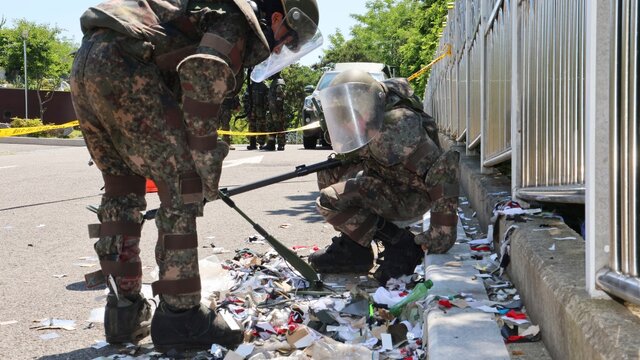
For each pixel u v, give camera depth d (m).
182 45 3.12
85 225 6.68
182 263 3.14
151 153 3.08
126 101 3.04
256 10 3.23
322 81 18.08
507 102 5.53
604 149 2.40
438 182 4.16
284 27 3.35
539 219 4.15
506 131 5.57
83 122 3.21
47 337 3.49
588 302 2.41
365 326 3.35
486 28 6.74
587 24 2.48
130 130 3.07
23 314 3.88
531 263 3.22
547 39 4.15
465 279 3.78
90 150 3.29
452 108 12.41
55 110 36.75
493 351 2.69
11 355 3.24
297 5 3.26
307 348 3.01
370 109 3.81
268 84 21.47
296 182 10.41
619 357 1.93
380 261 4.48
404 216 4.36
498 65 6.04
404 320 3.45
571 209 4.48
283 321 3.52
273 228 6.41
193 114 2.97
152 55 3.09
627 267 2.29
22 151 18.20
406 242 4.36
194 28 3.12
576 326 2.36
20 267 4.98
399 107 4.17
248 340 3.30
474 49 8.48
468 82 8.86
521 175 4.60
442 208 4.22
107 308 3.34
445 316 3.11
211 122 3.00
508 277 3.95
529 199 4.27
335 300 3.84
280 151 18.38
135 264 3.36
